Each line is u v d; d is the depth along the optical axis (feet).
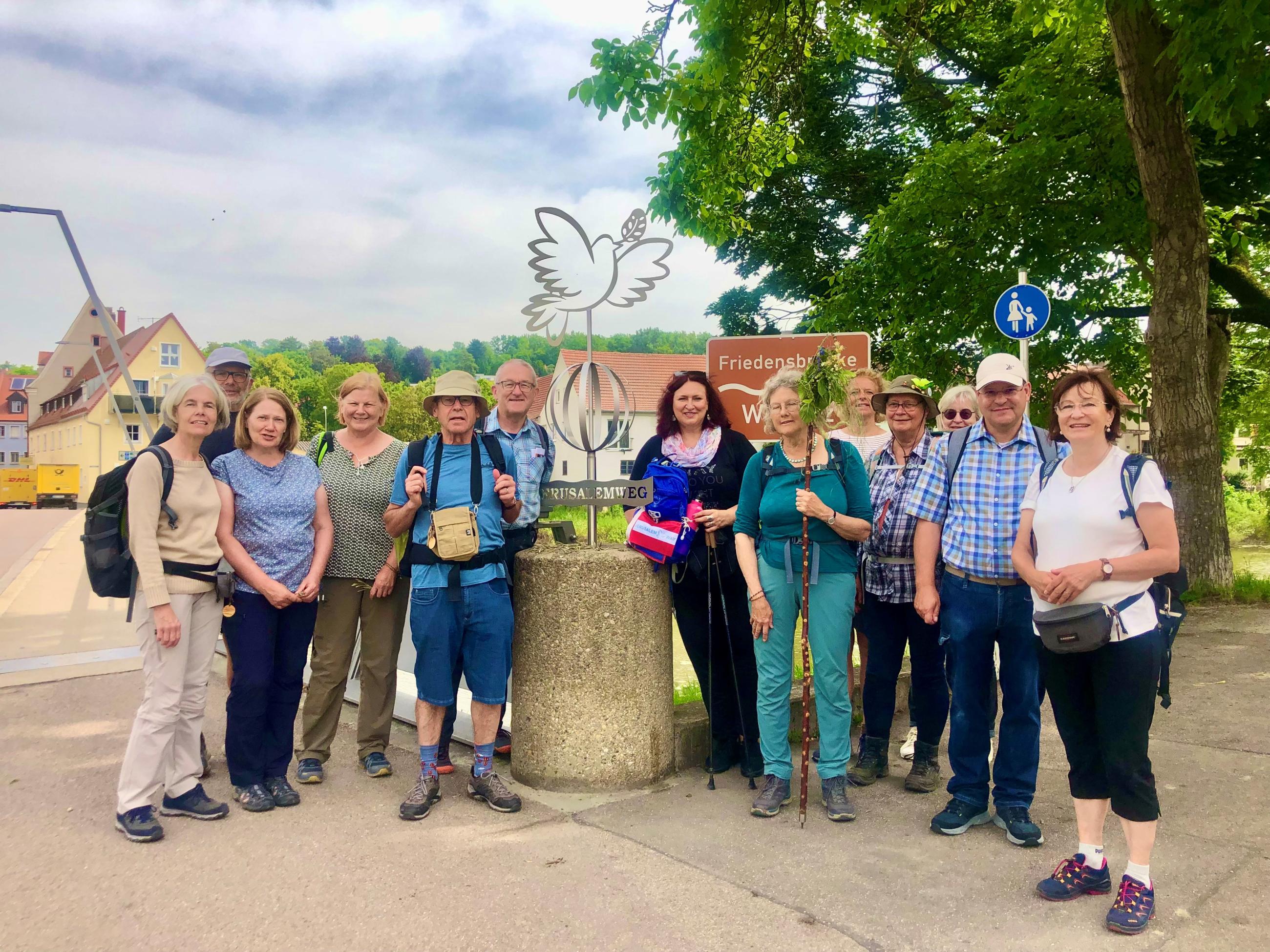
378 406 15.19
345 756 15.87
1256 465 86.12
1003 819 12.07
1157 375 32.96
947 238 42.14
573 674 13.70
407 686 19.67
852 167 58.49
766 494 13.30
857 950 9.00
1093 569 9.65
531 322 15.35
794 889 10.38
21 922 9.45
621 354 141.79
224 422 12.98
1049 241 39.29
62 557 50.72
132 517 11.80
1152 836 9.53
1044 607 10.16
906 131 57.77
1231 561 32.45
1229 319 44.83
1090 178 39.29
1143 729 9.58
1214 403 38.63
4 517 105.50
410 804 12.67
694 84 28.50
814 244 60.75
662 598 14.34
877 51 51.47
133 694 19.75
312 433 268.21
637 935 9.27
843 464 13.05
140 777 11.80
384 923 9.49
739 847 11.64
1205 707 18.10
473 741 15.98
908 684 18.26
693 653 14.80
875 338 50.47
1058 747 16.11
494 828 12.29
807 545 12.72
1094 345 47.75
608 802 13.38
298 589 13.38
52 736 16.53
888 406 14.52
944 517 12.78
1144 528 9.60
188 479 12.35
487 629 13.12
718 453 14.83
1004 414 12.28
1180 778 14.11
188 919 9.55
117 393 189.37
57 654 24.03
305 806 13.19
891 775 14.85
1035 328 24.22
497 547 13.43
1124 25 30.25
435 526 12.76
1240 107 22.68
